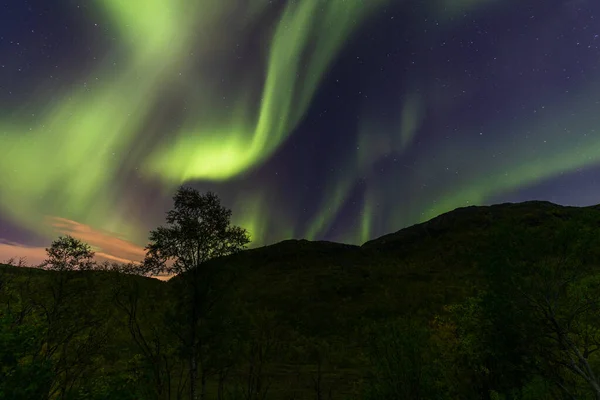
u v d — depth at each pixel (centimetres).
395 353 1459
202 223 1602
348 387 2642
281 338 4078
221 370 1523
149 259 1551
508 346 1065
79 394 945
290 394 2448
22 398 734
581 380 1045
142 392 1141
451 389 1382
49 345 1204
